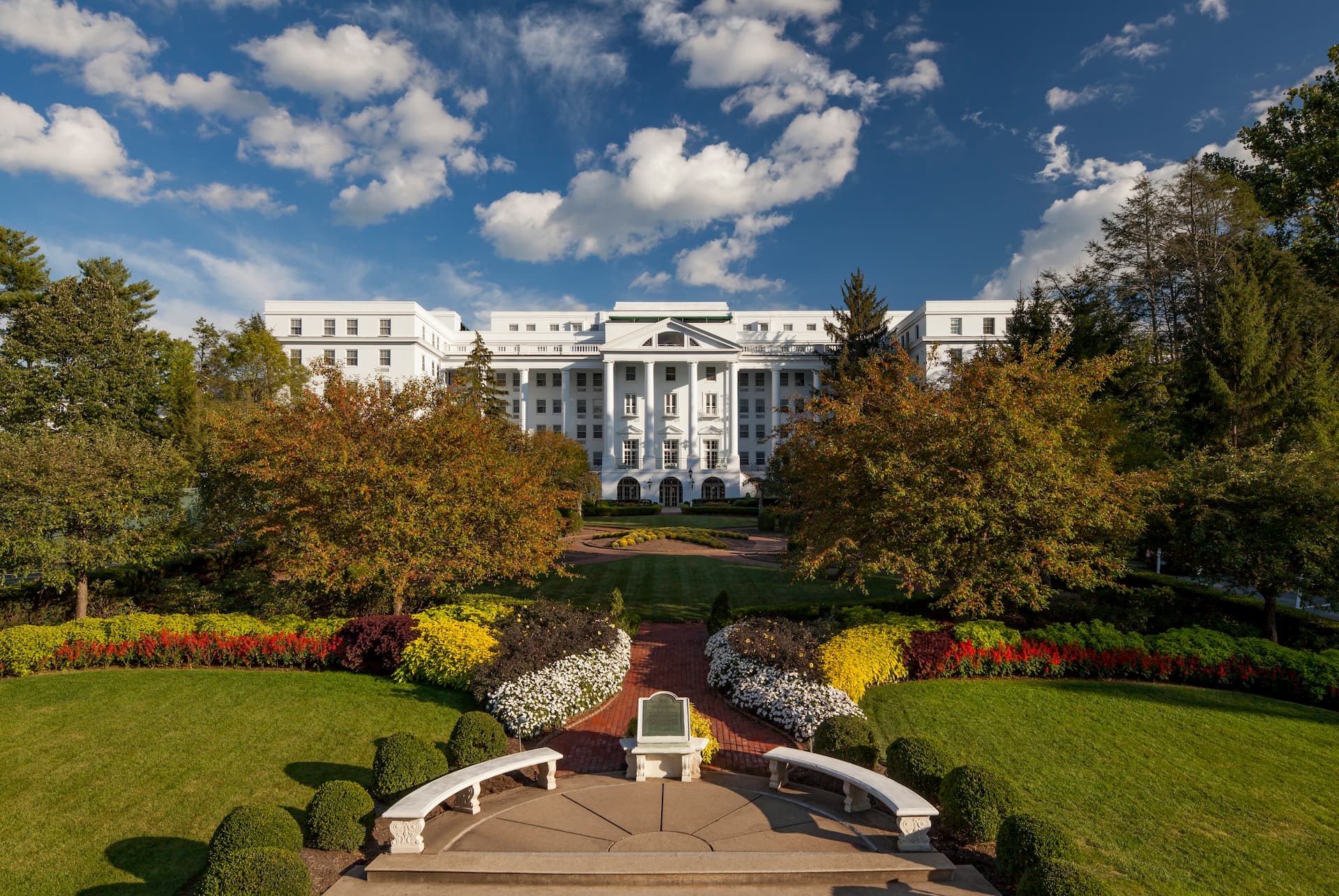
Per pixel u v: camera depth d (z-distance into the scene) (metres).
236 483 18.34
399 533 14.62
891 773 8.67
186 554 21.03
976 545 14.07
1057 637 13.94
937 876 6.72
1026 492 13.39
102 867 7.21
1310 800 8.70
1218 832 7.89
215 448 18.75
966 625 14.26
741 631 13.91
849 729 9.20
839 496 15.20
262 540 18.27
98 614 17.28
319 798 7.45
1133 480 14.54
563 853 7.03
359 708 11.71
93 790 8.84
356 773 9.51
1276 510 14.22
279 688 12.68
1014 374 14.84
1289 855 7.41
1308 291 28.42
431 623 13.67
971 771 7.60
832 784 9.12
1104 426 17.67
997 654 13.67
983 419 13.70
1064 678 13.80
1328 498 13.88
